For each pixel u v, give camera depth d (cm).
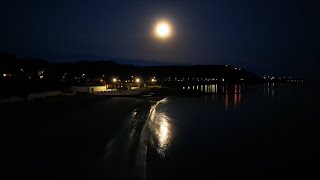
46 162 1650
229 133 3494
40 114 3291
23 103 3975
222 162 2288
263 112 5838
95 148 2027
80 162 1703
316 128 3947
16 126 2548
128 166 1728
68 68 15812
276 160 2372
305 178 1961
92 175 1527
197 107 6450
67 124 2850
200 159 2338
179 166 2145
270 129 3831
